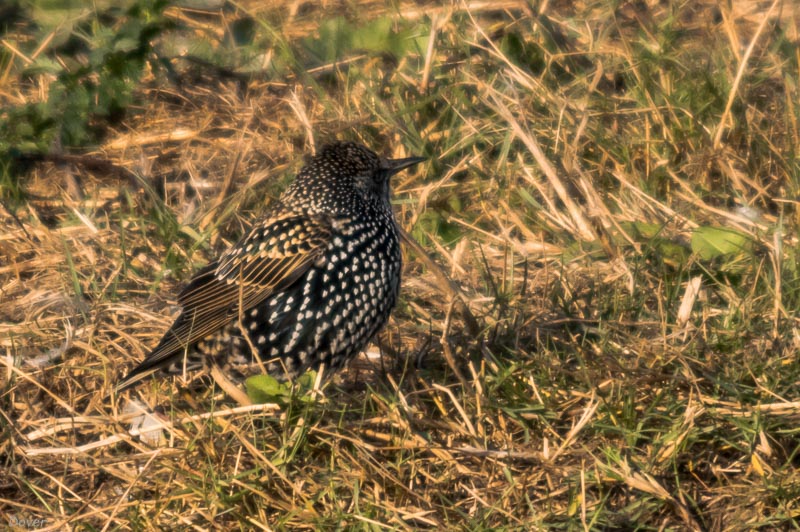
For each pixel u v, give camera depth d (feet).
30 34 50.42
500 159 41.14
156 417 29.78
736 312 32.73
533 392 29.73
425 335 33.76
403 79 46.50
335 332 30.48
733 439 27.81
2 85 48.08
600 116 43.98
